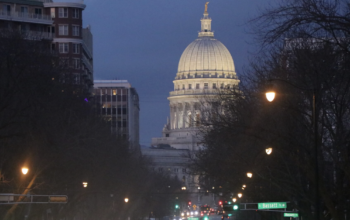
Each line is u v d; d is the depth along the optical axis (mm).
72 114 131125
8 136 102562
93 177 150375
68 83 145500
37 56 122375
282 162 94375
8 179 113438
